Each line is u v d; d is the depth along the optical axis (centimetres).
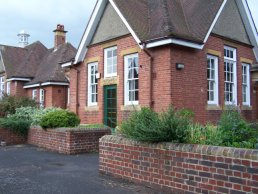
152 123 679
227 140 630
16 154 1166
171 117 670
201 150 582
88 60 1652
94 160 1020
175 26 1300
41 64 2934
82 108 1677
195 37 1300
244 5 1616
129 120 755
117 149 764
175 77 1246
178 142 646
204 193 572
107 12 1554
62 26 3011
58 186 696
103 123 1526
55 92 2439
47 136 1306
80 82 1705
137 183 707
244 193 513
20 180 754
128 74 1427
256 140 602
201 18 1409
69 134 1155
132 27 1333
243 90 1655
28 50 3353
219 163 552
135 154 715
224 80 1512
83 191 656
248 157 511
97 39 1609
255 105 1706
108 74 1539
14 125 1463
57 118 1281
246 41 1689
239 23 1656
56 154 1158
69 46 2745
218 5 1433
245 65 1675
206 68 1395
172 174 631
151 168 676
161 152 655
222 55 1498
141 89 1333
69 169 879
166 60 1243
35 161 1011
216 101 1449
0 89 3122
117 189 668
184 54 1291
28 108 1659
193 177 592
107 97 1538
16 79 2767
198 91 1341
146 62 1316
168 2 1457
